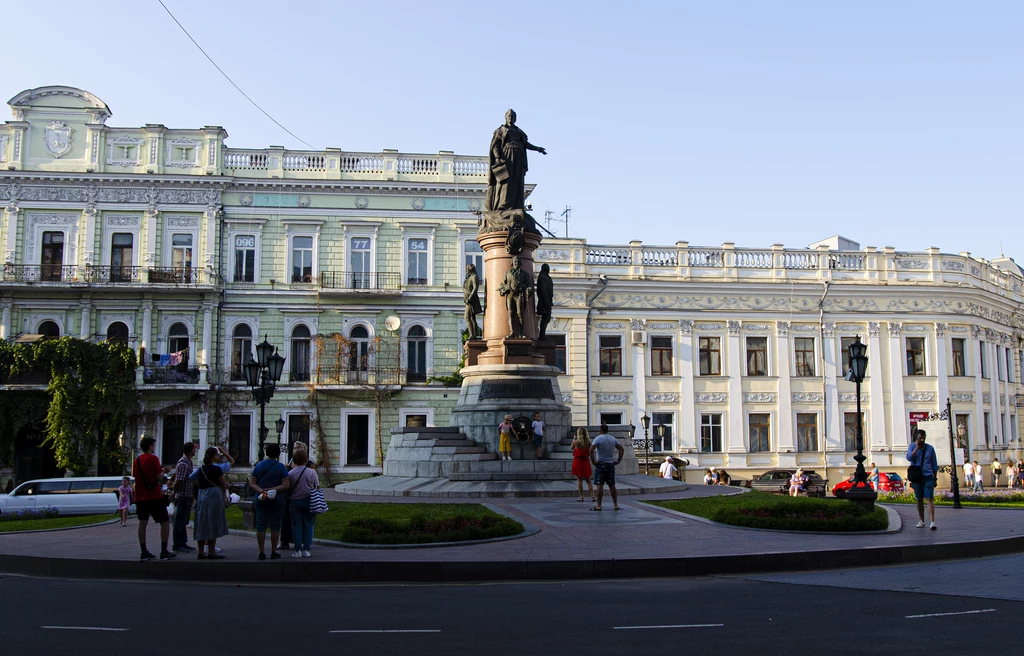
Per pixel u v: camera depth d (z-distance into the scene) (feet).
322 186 150.10
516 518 54.95
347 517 53.88
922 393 156.56
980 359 164.76
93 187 146.51
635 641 26.76
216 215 148.15
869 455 152.87
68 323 145.18
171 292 145.18
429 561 39.73
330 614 31.40
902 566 42.88
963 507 73.51
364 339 150.41
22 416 137.39
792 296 154.51
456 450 75.92
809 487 137.49
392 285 150.51
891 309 156.97
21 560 44.19
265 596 35.63
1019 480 157.48
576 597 34.60
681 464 141.79
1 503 88.38
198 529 42.04
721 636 27.37
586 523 53.11
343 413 147.64
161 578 41.22
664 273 152.46
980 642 26.40
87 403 134.31
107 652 25.61
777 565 41.37
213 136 149.07
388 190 151.74
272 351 69.31
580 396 146.51
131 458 141.49
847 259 157.48
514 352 79.41
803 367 154.81
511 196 83.41
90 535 56.13
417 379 150.82
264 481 41.86
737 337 152.66
